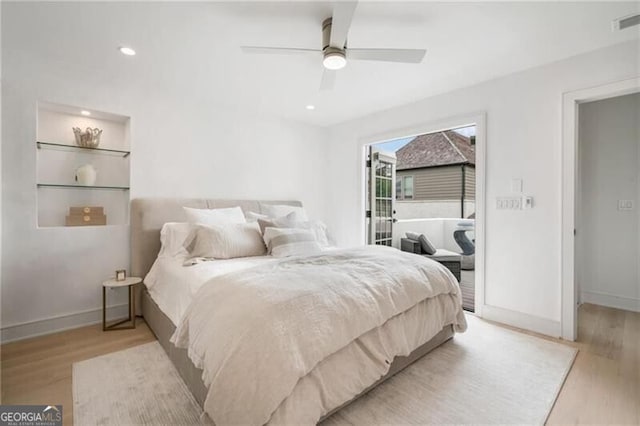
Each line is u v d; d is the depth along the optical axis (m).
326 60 1.96
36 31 2.02
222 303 1.46
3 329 2.28
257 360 1.20
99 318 2.71
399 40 2.13
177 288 2.10
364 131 4.01
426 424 1.46
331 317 1.43
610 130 3.20
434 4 1.74
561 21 1.91
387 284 1.80
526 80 2.61
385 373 1.62
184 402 1.61
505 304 2.76
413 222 5.77
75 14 1.83
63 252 2.54
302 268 1.87
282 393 1.16
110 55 2.35
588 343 2.34
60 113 2.68
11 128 2.28
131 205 2.87
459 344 2.32
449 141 7.80
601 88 2.25
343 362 1.46
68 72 2.52
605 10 1.80
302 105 3.54
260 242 2.74
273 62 2.46
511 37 2.11
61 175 2.67
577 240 2.45
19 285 2.34
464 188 7.23
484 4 1.75
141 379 1.82
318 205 4.49
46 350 2.19
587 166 3.32
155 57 2.38
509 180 2.72
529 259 2.62
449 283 2.26
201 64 2.49
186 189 3.22
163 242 2.76
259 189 3.84
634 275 3.08
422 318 2.00
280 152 4.04
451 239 6.26
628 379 1.85
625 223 3.13
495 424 1.46
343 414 1.52
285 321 1.31
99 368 1.94
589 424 1.47
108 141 2.93
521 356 2.13
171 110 3.11
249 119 3.73
